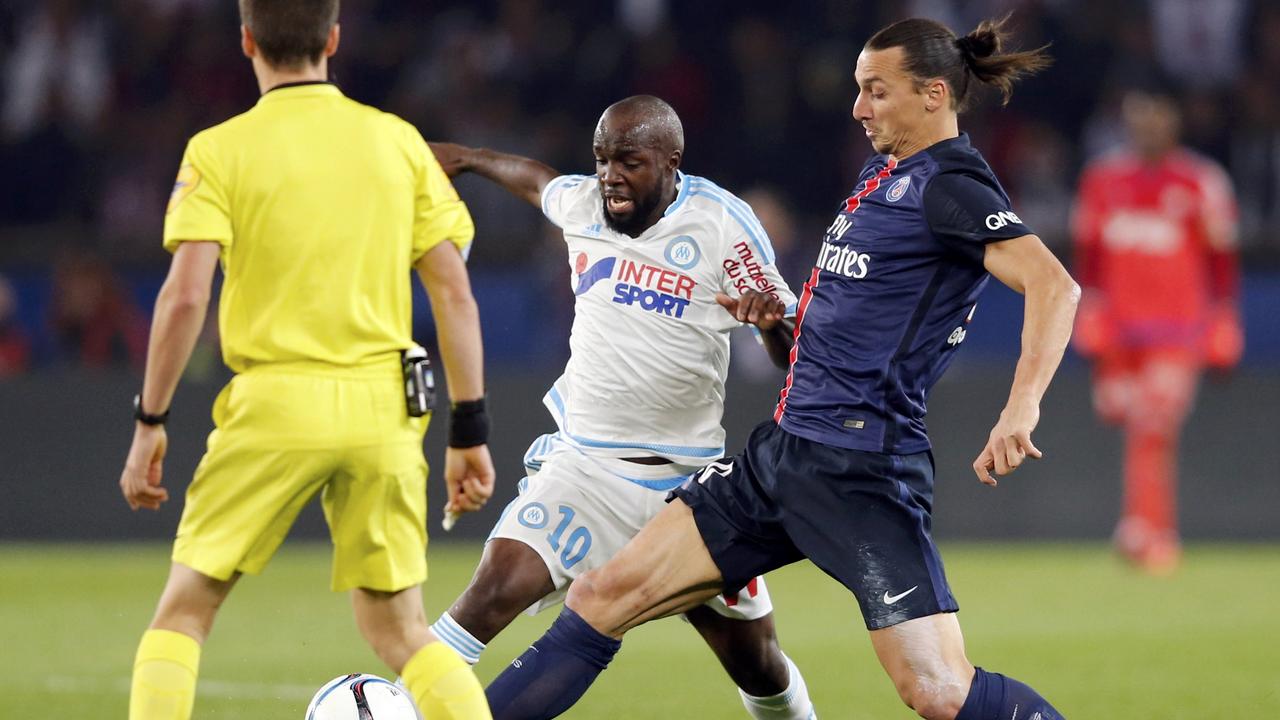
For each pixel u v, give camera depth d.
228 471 14.59
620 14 63.16
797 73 60.56
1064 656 27.97
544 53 61.72
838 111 59.66
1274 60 61.03
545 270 52.09
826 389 15.87
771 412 47.88
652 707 23.00
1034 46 60.03
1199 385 48.22
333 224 14.78
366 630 15.33
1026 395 14.57
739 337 48.59
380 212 15.02
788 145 59.06
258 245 14.66
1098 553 46.41
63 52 60.59
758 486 16.09
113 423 48.53
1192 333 40.72
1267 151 58.50
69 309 51.16
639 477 17.97
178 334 14.26
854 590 15.48
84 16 61.41
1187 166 40.50
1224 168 58.47
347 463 14.76
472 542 47.91
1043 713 15.02
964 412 48.50
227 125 14.91
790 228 54.19
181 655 14.38
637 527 17.92
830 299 16.02
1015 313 50.50
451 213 15.59
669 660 27.97
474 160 20.00
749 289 17.95
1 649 29.19
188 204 14.45
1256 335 51.25
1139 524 41.97
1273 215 58.28
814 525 15.64
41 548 48.12
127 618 33.31
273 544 14.77
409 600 15.27
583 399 18.34
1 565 43.28
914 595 15.31
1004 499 48.38
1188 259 40.62
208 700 23.55
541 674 16.23
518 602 17.50
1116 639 30.09
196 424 48.12
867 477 15.57
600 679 25.67
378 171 15.05
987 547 47.97
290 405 14.53
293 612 34.47
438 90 60.97
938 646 15.21
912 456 15.77
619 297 18.16
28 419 48.66
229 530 14.57
